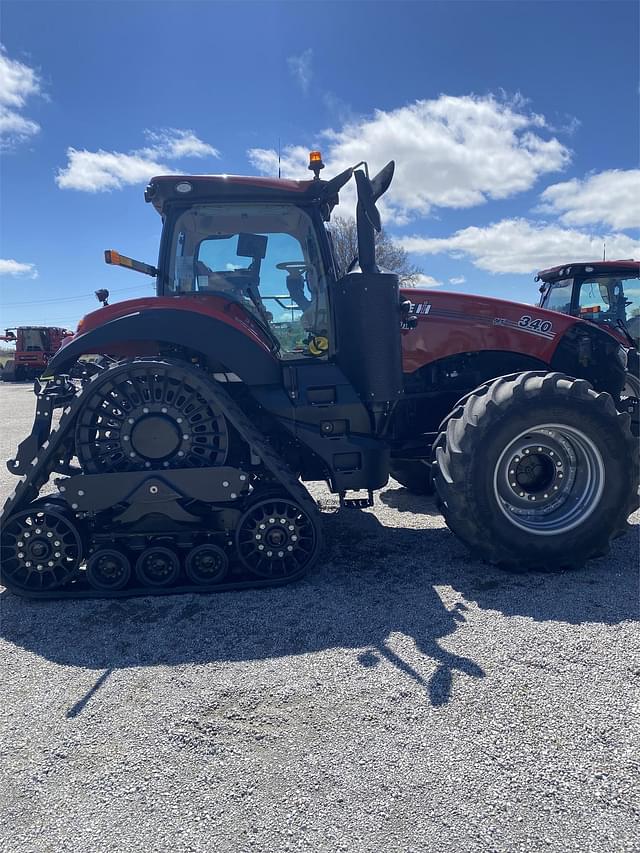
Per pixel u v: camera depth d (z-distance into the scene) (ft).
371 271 11.72
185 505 11.28
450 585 11.27
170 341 11.34
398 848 5.54
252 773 6.53
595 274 27.63
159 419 11.25
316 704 7.69
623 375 15.52
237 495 11.14
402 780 6.34
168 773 6.60
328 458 11.81
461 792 6.15
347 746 6.89
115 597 11.27
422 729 7.11
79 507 11.13
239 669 8.62
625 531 11.96
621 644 8.86
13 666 9.00
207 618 10.27
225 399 11.34
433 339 15.03
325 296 12.48
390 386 11.91
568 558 11.68
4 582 11.24
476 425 11.37
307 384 11.94
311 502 11.34
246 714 7.57
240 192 11.84
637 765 6.44
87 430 11.28
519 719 7.22
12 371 89.81
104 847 5.69
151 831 5.84
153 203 12.51
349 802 6.08
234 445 11.73
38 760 6.89
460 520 11.55
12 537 11.32
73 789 6.44
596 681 7.93
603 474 11.64
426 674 8.24
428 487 18.34
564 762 6.51
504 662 8.46
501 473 11.71
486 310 15.10
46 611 10.84
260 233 12.43
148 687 8.29
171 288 12.34
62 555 11.28
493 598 10.62
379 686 8.02
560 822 5.76
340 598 10.85
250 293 12.44
